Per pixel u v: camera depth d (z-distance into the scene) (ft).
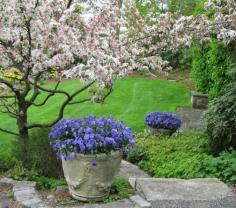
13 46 16.10
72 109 34.91
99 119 13.71
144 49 19.99
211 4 21.20
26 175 15.21
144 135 25.86
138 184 14.87
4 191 14.08
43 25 15.61
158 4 45.37
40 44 15.94
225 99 19.97
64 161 12.95
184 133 25.63
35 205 12.68
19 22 15.26
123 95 39.52
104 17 16.94
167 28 19.66
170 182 15.20
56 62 15.26
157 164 20.44
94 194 12.90
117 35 18.80
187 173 17.38
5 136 27.17
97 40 16.17
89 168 12.48
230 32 19.39
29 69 16.30
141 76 48.65
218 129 19.34
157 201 13.35
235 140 19.81
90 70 15.01
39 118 32.50
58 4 16.22
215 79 28.14
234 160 16.55
